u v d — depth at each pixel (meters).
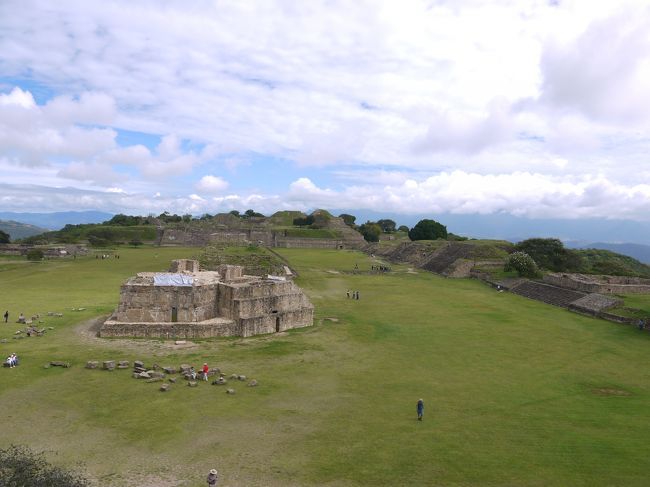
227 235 164.38
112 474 21.59
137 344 43.41
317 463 23.02
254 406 30.05
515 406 30.97
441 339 48.50
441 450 24.53
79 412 28.42
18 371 35.00
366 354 42.62
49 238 157.75
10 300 62.88
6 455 20.77
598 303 63.03
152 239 163.62
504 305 69.19
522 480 21.70
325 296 74.56
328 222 192.62
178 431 26.23
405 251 140.75
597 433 26.89
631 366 40.34
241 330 48.00
